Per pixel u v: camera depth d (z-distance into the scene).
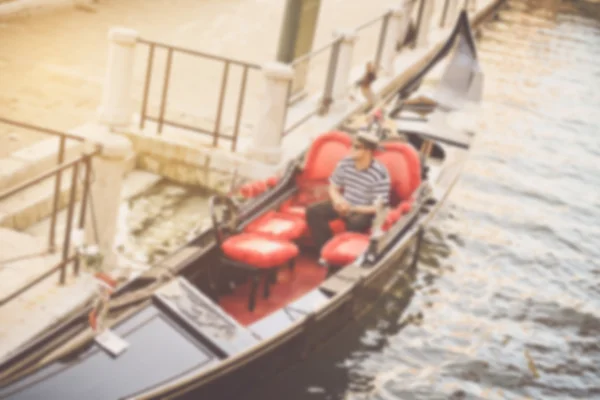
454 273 12.35
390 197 11.40
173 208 12.16
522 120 19.09
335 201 10.49
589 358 11.00
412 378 10.03
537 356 10.88
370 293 10.31
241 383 8.42
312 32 15.67
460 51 16.03
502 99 20.20
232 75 15.91
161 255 11.02
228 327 8.39
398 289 11.62
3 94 12.95
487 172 16.00
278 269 10.38
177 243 11.36
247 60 16.86
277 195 10.73
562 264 13.19
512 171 16.27
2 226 10.25
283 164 12.84
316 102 15.71
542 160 17.06
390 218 10.29
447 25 23.30
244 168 12.59
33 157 11.20
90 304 8.66
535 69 22.98
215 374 7.91
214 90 15.04
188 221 11.91
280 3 21.77
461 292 11.91
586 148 18.17
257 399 8.91
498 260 12.96
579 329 11.58
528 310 11.81
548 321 11.65
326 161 11.05
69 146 11.66
